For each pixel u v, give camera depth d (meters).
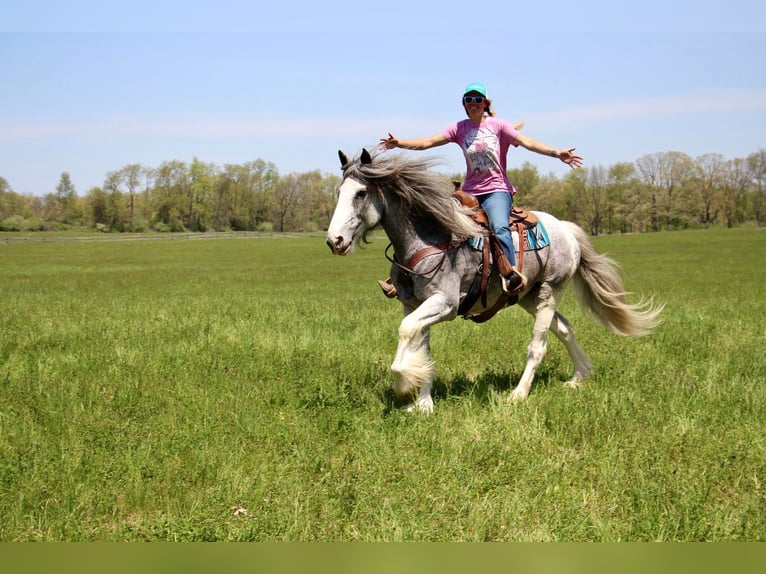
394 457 6.05
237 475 5.65
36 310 16.41
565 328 9.00
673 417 7.20
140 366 9.34
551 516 5.15
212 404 7.55
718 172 126.44
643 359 10.08
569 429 6.90
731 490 5.70
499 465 5.95
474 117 7.99
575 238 9.09
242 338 11.62
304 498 5.38
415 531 4.88
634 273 32.19
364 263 46.22
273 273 35.81
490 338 11.68
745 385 8.46
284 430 6.71
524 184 125.94
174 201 145.00
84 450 6.09
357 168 7.34
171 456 6.12
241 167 150.50
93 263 47.81
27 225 134.88
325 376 8.87
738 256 47.44
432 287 7.54
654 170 127.12
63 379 8.52
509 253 7.82
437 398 8.14
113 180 142.25
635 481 5.70
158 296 21.52
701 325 13.41
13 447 6.23
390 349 10.82
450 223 7.40
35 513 5.16
